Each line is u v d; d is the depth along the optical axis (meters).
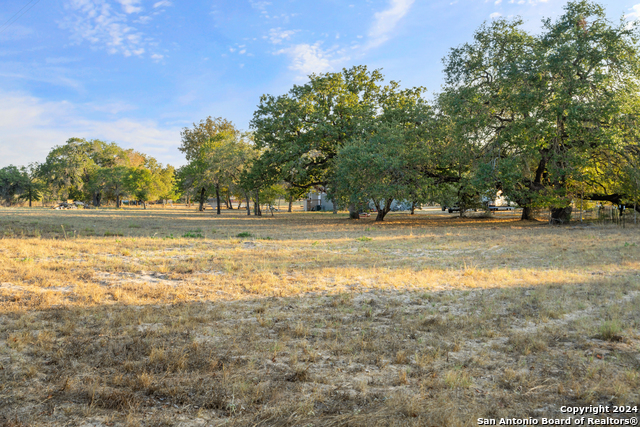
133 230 23.88
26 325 5.97
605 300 7.52
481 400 3.95
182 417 3.62
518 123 26.75
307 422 3.55
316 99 40.97
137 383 4.20
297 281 9.70
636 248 14.41
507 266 11.68
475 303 7.57
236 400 3.91
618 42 25.30
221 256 13.61
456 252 14.97
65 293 8.00
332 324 6.36
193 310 7.01
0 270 9.86
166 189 85.81
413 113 34.28
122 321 6.25
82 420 3.54
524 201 30.30
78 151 84.69
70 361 4.74
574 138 25.80
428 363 4.84
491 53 28.89
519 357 5.02
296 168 38.44
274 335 5.82
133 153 110.38
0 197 81.44
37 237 17.73
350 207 41.94
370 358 5.01
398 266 11.84
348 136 37.47
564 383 4.29
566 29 26.53
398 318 6.69
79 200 91.06
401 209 73.69
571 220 33.12
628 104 24.86
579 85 24.92
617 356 4.89
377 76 42.91
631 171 25.70
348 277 10.19
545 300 7.62
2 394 3.95
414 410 3.70
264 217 48.91
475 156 29.39
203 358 4.87
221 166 53.78
